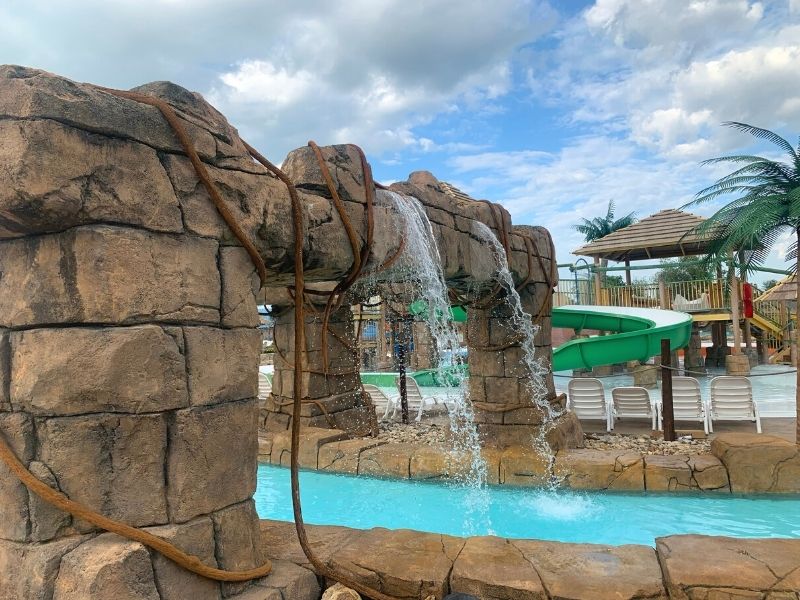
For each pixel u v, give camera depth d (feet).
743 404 25.99
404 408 33.12
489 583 9.95
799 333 19.67
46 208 6.83
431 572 10.30
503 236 19.53
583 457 19.81
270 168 10.09
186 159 8.34
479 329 22.91
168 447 7.82
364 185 12.60
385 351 66.08
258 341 9.33
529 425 21.72
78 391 7.13
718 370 53.93
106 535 7.30
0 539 7.30
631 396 27.50
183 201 8.20
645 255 62.59
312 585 9.77
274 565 9.82
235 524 8.62
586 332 70.54
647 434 26.07
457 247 16.62
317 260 11.14
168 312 7.88
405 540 11.75
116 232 7.37
